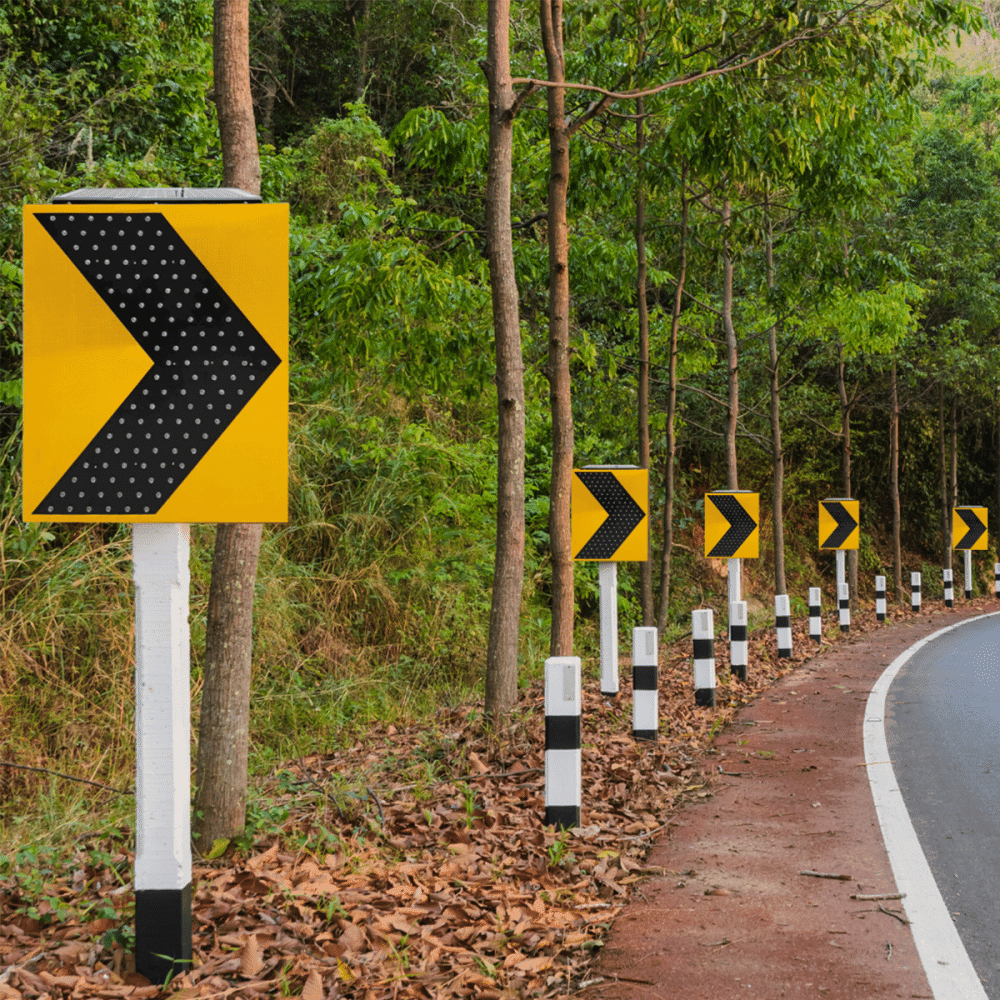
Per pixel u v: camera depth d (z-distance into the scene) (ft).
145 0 43.98
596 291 42.88
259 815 17.48
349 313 30.01
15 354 30.96
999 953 12.20
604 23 34.45
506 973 11.84
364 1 73.82
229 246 10.79
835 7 30.09
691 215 46.85
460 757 23.07
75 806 20.59
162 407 10.75
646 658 24.45
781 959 12.10
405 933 12.85
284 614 33.04
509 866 15.80
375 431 41.86
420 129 33.32
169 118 45.06
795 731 27.20
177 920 10.90
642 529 28.37
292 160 52.16
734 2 30.63
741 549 36.83
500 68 26.53
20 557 27.58
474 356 34.09
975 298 71.15
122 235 10.77
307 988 10.89
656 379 56.70
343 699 31.24
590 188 38.09
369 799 19.81
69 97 38.63
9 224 30.32
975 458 106.11
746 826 18.04
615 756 22.81
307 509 37.60
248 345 10.78
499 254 26.81
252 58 71.46
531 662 39.17
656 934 13.04
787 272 46.39
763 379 66.80
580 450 51.47
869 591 85.97
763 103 31.30
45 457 10.69
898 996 10.99
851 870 15.40
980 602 83.30
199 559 31.55
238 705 16.63
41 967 11.43
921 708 30.66
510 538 26.89
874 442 92.94
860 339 49.37
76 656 26.94
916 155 71.61
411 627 37.24
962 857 16.03
